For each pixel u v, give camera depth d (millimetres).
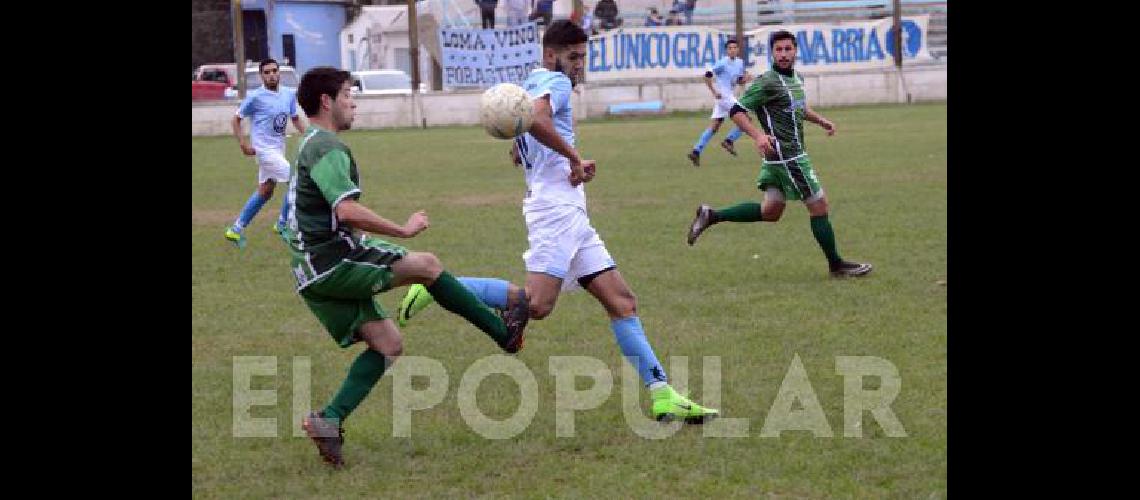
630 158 43469
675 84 73000
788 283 18953
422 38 76688
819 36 74312
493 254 22812
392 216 28859
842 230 24297
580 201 12359
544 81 11898
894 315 16297
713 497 9883
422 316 17203
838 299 17531
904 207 27375
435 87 76812
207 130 66812
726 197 30938
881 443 11125
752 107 18938
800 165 19016
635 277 19797
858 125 55906
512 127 11570
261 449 11562
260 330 16797
